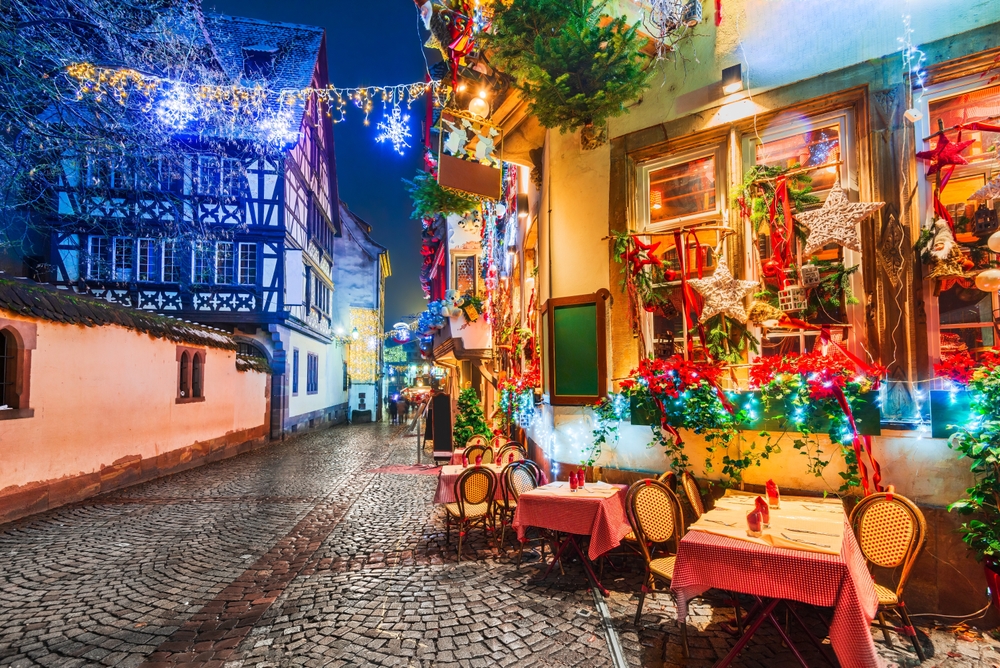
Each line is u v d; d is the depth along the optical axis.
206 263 15.52
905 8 3.66
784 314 3.73
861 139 3.79
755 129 4.29
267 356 16.52
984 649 2.91
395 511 6.77
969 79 3.47
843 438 3.49
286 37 18.78
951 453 3.26
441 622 3.39
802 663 2.53
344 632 3.27
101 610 3.69
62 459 7.36
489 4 4.50
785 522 2.91
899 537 3.04
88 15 6.88
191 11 8.24
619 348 4.93
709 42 4.53
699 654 2.91
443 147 5.30
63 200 11.77
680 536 3.55
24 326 6.73
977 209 3.26
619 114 4.86
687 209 4.74
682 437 4.33
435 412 12.01
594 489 4.32
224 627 3.39
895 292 3.57
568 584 4.01
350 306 27.88
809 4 4.05
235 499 7.68
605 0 4.32
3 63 6.33
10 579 4.34
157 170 9.55
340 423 25.98
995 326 3.25
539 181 6.53
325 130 22.45
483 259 11.84
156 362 9.80
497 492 5.40
